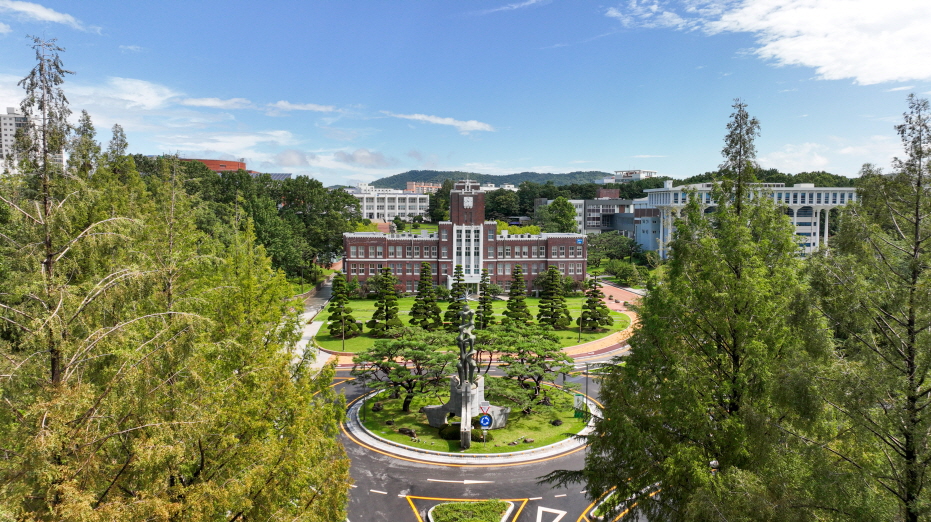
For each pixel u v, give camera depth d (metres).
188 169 88.94
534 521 29.62
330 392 23.06
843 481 16.11
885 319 17.80
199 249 40.62
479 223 103.00
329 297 97.44
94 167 42.44
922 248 17.20
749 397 20.97
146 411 15.45
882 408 17.14
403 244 102.56
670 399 21.34
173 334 16.92
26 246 14.71
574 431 40.66
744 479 17.36
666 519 21.17
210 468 17.59
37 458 12.91
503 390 40.53
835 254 19.11
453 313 69.31
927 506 15.12
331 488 19.42
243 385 20.88
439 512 29.58
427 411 41.09
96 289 15.48
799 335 19.42
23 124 15.47
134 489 15.67
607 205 177.25
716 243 22.38
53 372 14.58
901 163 17.81
